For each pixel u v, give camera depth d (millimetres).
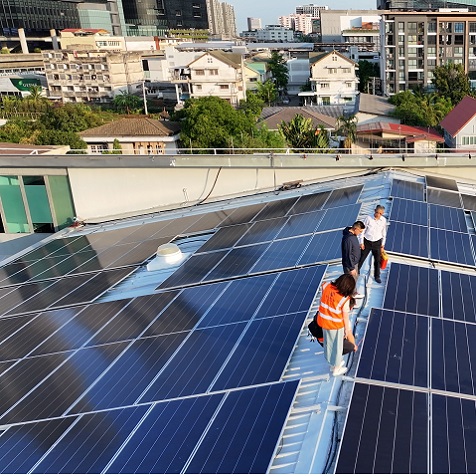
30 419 9312
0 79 132500
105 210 24797
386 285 11117
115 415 8648
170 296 13391
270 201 21203
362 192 18656
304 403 7801
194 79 100938
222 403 8156
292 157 22875
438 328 9602
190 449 7215
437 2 140625
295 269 12836
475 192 20547
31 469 7730
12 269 20297
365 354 8523
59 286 17047
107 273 17250
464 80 90125
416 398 7551
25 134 79250
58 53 117375
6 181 24938
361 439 6695
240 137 57656
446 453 6543
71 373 10570
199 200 24047
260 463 6594
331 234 14625
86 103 118438
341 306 7723
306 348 9336
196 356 9914
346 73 104250
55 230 25500
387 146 68938
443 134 70875
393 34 97500
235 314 11328
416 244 13734
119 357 10750
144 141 71750
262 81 129375
